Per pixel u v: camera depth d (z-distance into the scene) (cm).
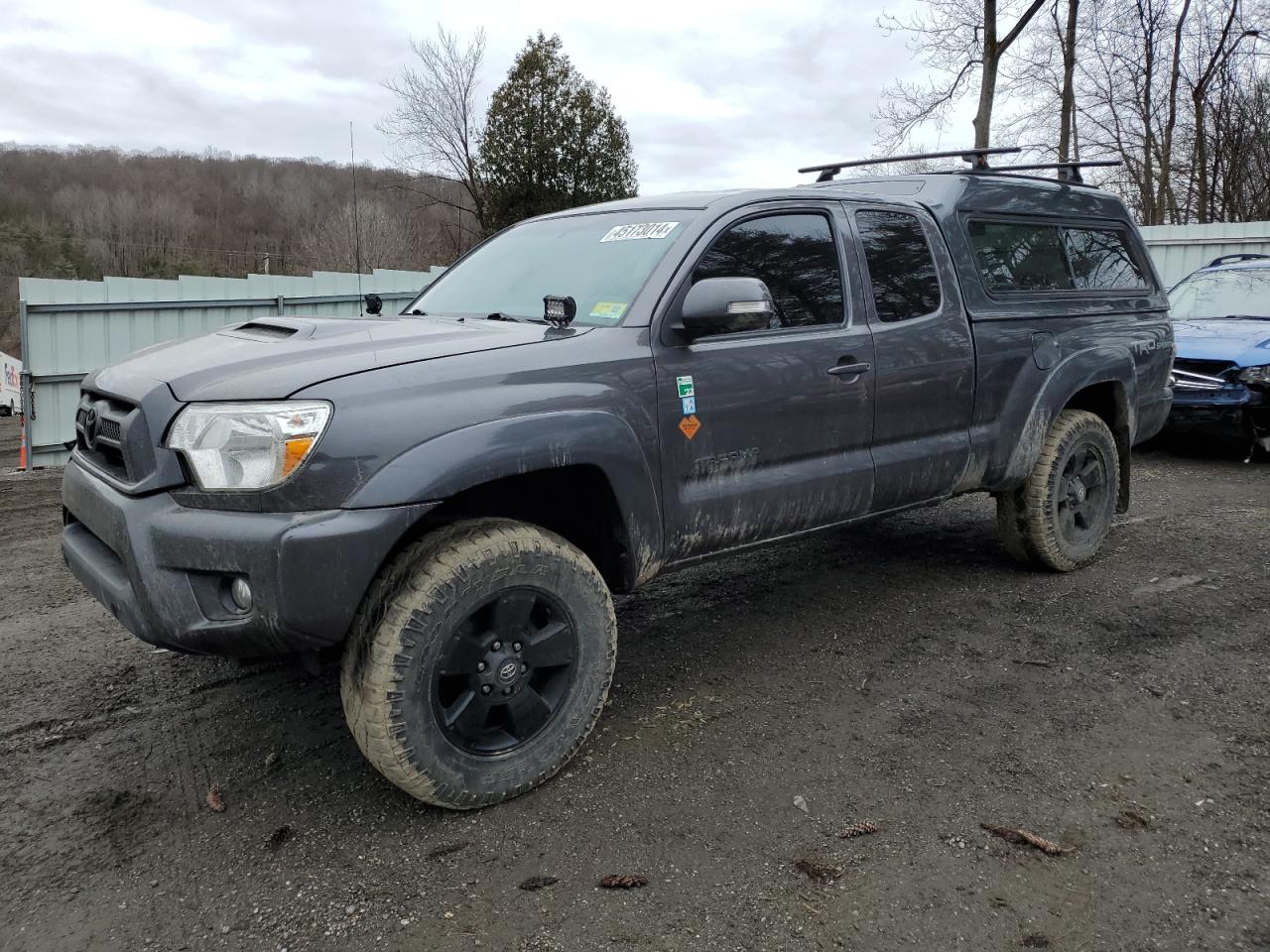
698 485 323
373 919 226
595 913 227
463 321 330
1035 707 334
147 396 258
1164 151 2380
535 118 2827
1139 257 535
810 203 370
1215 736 310
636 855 250
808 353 351
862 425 373
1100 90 2473
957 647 392
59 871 248
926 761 297
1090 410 515
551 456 274
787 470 350
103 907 233
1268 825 258
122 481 266
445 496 254
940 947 213
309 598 240
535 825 265
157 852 256
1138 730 315
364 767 301
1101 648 386
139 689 363
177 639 251
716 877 240
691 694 351
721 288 296
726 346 329
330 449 242
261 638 247
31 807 279
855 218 385
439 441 255
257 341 292
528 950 214
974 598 451
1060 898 229
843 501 370
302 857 253
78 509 291
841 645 397
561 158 2864
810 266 364
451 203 2866
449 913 228
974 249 434
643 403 302
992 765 294
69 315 1007
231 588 250
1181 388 775
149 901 235
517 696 278
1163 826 259
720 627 422
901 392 386
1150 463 793
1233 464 779
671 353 313
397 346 278
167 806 279
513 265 380
